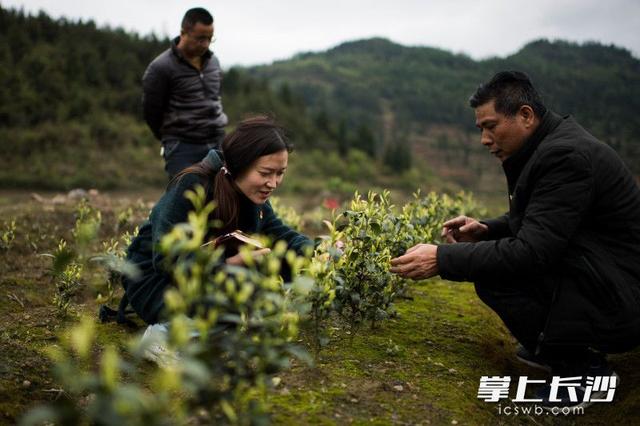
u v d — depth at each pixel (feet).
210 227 8.90
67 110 170.71
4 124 153.07
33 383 8.09
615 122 513.86
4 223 19.52
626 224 9.14
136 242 9.86
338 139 291.58
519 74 9.49
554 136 9.29
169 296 5.21
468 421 7.88
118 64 222.69
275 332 6.19
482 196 265.54
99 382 4.74
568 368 9.68
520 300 9.46
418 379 8.93
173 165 17.06
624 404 9.14
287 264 9.85
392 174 283.79
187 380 5.20
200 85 16.81
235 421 5.63
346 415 7.43
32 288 13.76
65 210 23.08
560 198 8.80
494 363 10.48
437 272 9.45
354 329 10.55
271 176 8.68
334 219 8.91
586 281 8.94
